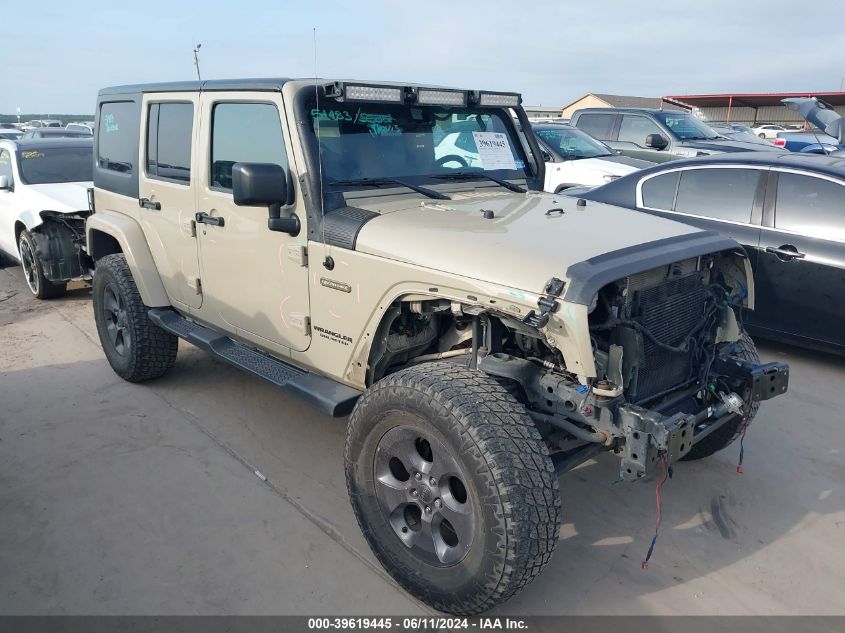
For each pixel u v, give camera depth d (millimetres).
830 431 4504
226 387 5164
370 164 3604
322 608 2924
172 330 4504
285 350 3789
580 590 3049
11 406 4836
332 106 3506
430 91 3746
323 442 4352
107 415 4688
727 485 3889
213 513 3588
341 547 3326
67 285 8062
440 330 3381
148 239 4754
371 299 3152
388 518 2969
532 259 2703
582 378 2586
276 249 3615
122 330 5105
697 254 3012
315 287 3439
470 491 2562
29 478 3912
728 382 3340
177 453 4195
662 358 3059
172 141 4359
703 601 2982
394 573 2943
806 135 16875
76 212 7109
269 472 3988
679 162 6234
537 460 2529
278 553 3273
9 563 3199
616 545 3365
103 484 3854
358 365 3338
